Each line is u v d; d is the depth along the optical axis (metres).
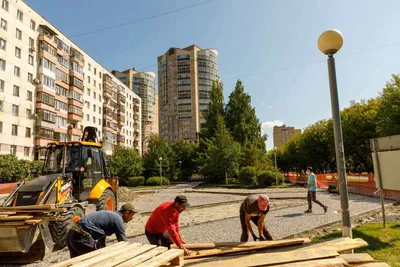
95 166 10.30
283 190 25.59
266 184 31.62
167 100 109.12
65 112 47.16
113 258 3.65
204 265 3.96
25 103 37.97
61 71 46.31
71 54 49.41
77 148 9.59
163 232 5.07
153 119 119.50
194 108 103.44
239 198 20.64
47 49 41.97
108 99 64.38
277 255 4.12
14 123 36.19
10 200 7.16
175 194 27.23
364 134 36.44
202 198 21.81
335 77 5.62
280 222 9.73
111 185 11.34
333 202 14.66
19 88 37.09
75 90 49.38
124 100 72.44
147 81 112.94
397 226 7.98
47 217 6.57
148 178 51.12
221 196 23.08
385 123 27.62
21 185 7.56
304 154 46.09
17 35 37.16
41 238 6.92
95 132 11.27
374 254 5.61
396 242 6.31
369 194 17.95
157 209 5.08
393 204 13.61
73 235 4.41
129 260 3.60
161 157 50.62
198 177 67.00
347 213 5.23
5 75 35.06
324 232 8.40
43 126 40.31
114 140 67.62
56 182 7.77
